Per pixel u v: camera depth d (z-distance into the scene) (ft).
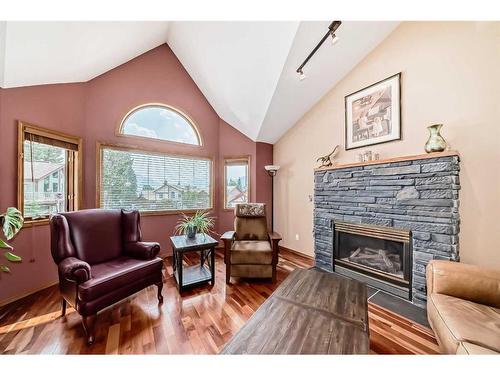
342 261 8.80
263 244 8.82
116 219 7.35
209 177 13.09
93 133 9.34
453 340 3.26
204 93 12.60
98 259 6.51
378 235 7.50
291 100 9.99
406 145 7.25
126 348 4.62
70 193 8.73
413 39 7.07
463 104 5.99
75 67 7.84
